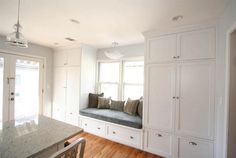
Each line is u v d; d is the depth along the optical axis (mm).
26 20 2246
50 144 1104
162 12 1900
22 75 3607
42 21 2275
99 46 3879
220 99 1885
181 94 2273
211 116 2053
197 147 2148
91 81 4008
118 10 1878
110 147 2758
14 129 1382
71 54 3863
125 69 3764
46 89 4129
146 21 2191
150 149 2537
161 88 2453
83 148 984
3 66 3260
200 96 2135
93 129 3326
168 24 2277
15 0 1674
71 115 3793
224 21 1809
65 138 1228
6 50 3285
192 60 2195
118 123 2902
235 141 1578
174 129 2320
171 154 2342
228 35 1619
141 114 3025
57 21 2268
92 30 2646
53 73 4246
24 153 965
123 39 3184
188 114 2219
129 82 3688
